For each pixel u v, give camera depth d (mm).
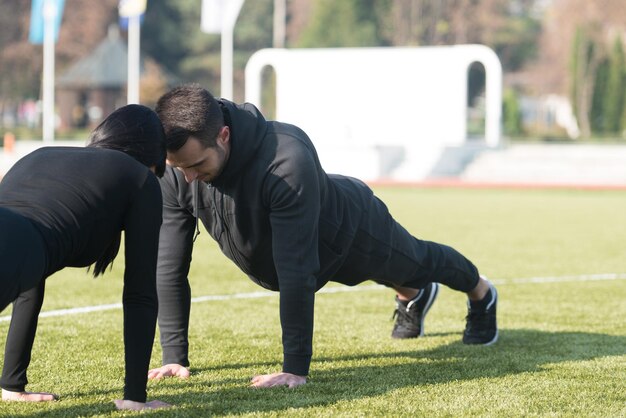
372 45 78062
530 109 110188
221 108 5176
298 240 5262
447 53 32750
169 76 82250
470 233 17859
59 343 7211
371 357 6738
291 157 5227
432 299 7504
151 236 4602
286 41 90938
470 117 84500
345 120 33844
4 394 5289
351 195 5895
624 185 33938
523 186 32688
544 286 11102
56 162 4492
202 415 4871
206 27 38000
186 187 5629
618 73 65312
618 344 7398
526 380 5949
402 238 6238
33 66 75750
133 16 43156
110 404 5098
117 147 4648
